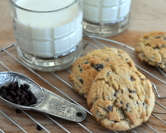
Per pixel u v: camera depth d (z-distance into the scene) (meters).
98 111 0.41
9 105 0.43
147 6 0.60
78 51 0.50
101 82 0.42
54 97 0.44
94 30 0.54
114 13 0.52
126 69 0.43
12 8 0.45
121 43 0.53
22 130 0.42
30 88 0.45
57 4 0.46
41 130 0.42
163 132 0.42
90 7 0.52
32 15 0.44
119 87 0.42
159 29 0.55
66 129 0.42
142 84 0.43
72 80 0.45
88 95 0.43
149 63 0.48
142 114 0.41
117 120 0.40
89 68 0.45
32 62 0.48
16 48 0.50
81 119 0.42
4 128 0.42
